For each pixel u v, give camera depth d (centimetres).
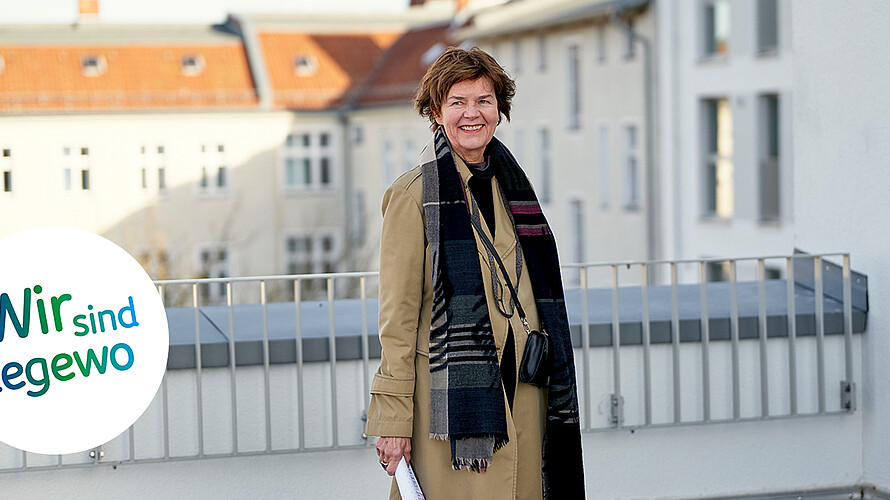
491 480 368
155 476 491
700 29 2822
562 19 3422
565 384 375
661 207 3042
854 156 575
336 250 5234
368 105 5081
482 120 371
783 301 589
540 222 384
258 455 495
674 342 534
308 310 576
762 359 548
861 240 571
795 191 621
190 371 491
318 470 506
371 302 594
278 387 499
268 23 5388
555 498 376
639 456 538
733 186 2731
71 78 4988
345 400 507
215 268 5031
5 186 4841
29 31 5075
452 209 368
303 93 5219
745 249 2694
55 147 4894
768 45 2592
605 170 3347
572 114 3531
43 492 482
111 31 5147
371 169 5109
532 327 376
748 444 552
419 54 5125
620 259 3256
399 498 385
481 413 356
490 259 370
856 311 564
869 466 566
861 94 569
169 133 5019
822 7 595
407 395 366
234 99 5109
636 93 3108
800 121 616
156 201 4991
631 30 3042
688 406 543
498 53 4016
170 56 5175
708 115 2848
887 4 551
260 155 5134
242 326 527
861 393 568
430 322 371
